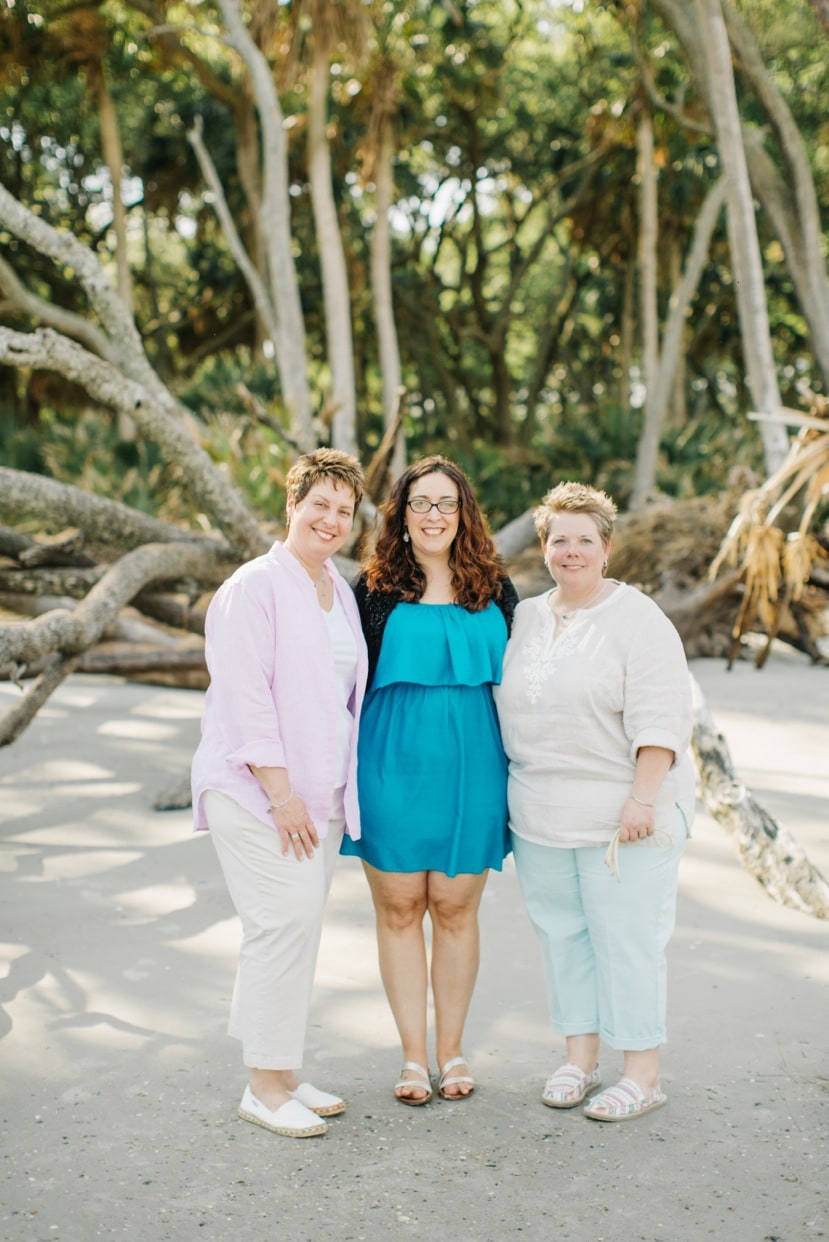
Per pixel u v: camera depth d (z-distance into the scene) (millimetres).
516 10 19359
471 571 3070
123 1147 2777
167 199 22422
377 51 15180
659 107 15844
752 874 4742
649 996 2959
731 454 16641
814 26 11516
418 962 3135
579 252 24141
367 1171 2686
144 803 5898
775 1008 3527
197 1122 2902
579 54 19953
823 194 18109
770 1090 3039
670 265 22812
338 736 2967
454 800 3033
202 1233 2434
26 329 20750
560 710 2990
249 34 13102
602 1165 2703
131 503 12672
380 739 3070
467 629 3062
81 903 4465
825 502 8977
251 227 21578
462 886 3090
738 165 9820
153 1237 2416
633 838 2912
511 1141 2820
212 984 3736
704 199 20844
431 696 3041
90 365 6109
